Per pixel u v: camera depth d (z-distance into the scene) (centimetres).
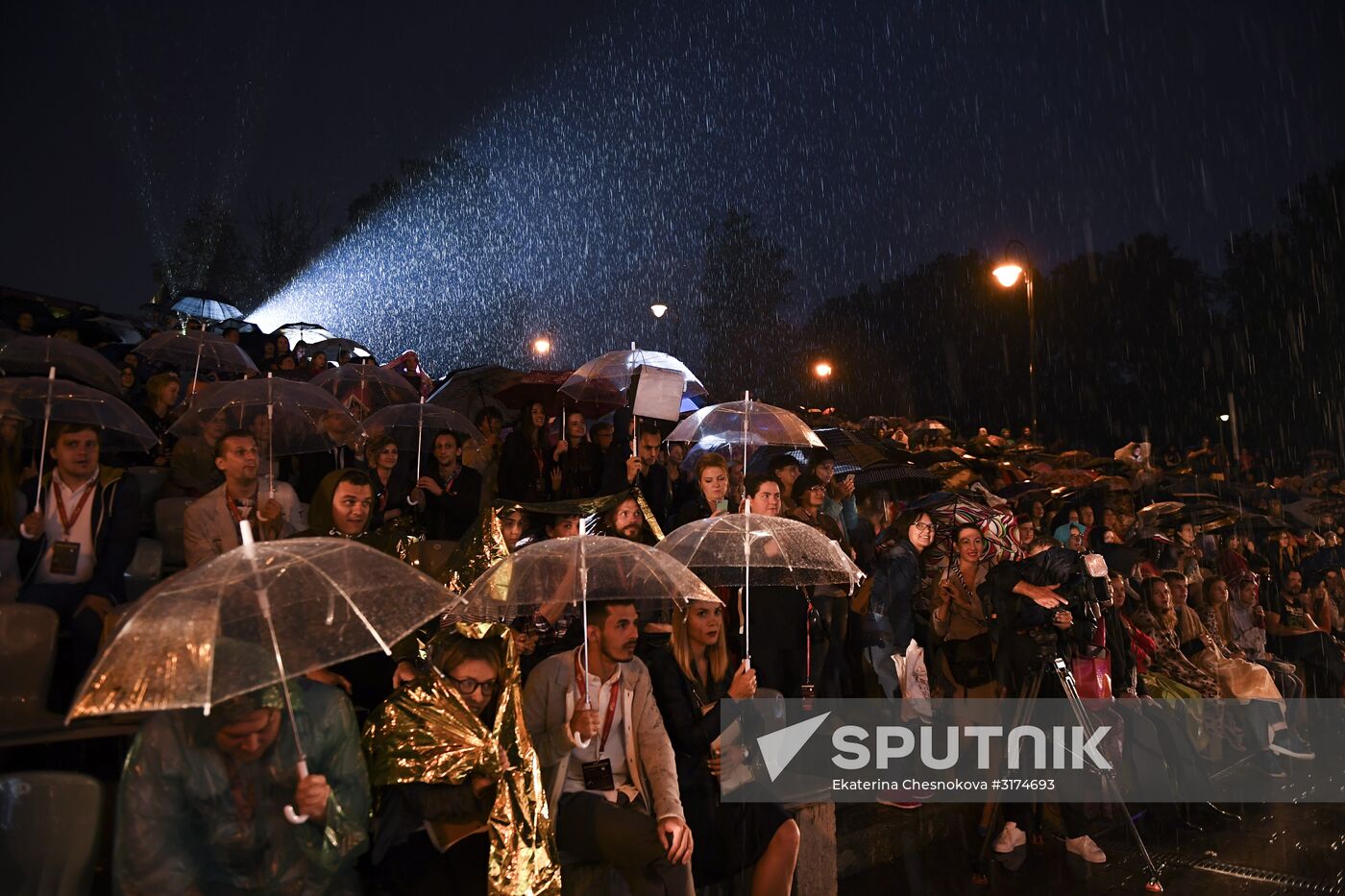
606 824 469
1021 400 4500
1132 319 4459
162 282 3181
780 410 872
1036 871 698
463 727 433
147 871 363
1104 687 766
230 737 375
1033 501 1308
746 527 582
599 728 480
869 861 691
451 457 858
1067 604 739
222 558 367
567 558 488
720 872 522
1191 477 1736
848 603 739
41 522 570
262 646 347
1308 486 2091
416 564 593
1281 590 1289
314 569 373
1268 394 4184
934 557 798
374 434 827
